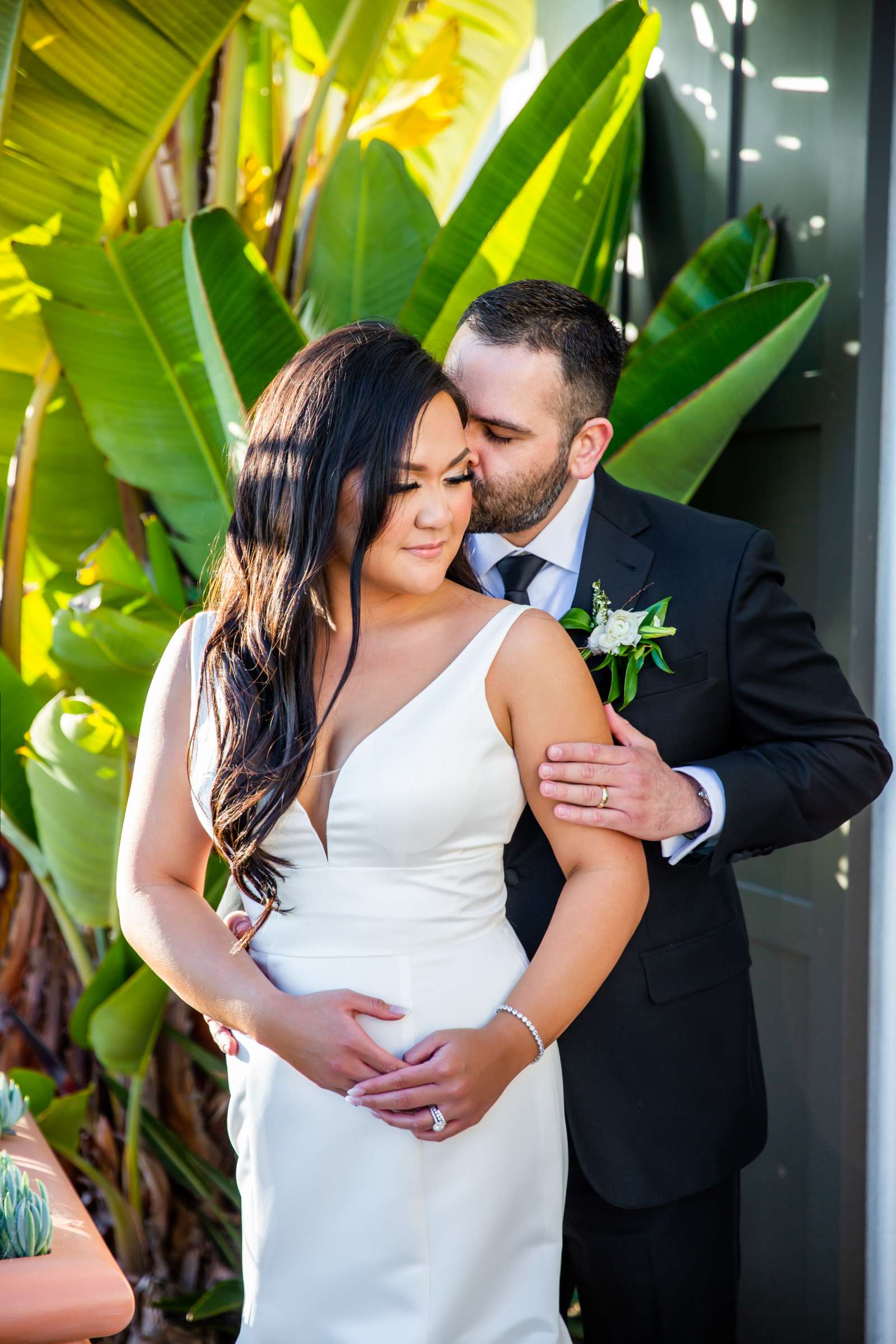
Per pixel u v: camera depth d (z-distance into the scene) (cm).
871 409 204
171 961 128
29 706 241
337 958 125
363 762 121
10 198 240
